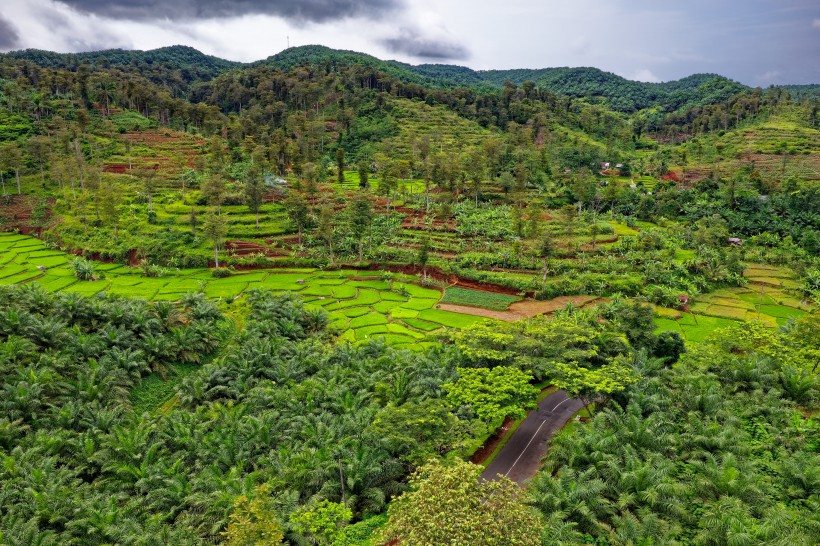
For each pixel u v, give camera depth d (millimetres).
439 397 53406
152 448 46969
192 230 121438
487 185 172125
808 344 63594
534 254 115000
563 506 37188
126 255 112312
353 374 61125
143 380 63125
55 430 49438
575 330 61844
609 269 110375
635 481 38031
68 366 58438
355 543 36219
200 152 177750
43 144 148625
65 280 96062
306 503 40031
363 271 114000
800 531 33094
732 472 37312
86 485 43844
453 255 119375
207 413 55531
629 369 56094
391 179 146875
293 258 115875
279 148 166500
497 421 52312
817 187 157875
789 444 43844
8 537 35062
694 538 33812
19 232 124438
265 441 49094
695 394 51469
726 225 144750
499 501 30312
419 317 88750
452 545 26828
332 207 141750
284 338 72438
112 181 141750
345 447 45375
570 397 59719
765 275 115875
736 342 64312
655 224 151750
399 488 42594
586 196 153375
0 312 60969
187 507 41594
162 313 72375
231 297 88938
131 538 36250
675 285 104750
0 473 42250
